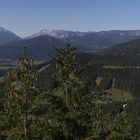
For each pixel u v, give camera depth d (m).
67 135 24.61
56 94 24.58
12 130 24.41
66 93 24.84
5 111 25.16
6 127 25.33
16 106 24.06
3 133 24.80
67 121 24.50
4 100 25.02
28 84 23.84
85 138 25.39
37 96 24.20
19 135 24.12
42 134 24.31
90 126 26.16
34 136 24.25
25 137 24.08
